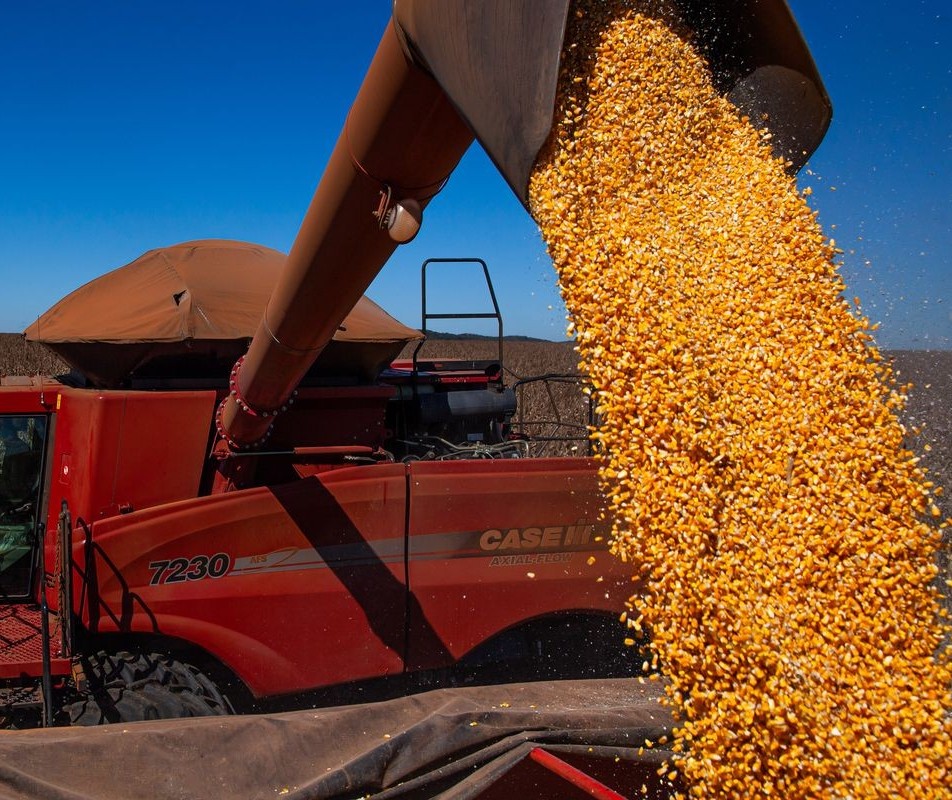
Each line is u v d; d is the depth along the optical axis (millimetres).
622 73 4250
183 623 5766
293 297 4855
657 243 4031
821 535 3494
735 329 3990
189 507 5766
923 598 3475
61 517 5570
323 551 6023
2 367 27938
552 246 3881
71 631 5453
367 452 6551
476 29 3490
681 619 3506
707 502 3564
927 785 3061
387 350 6938
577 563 6488
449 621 6254
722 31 4496
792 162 4488
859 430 3775
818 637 3316
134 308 6441
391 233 4172
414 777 4242
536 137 3393
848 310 4105
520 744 4332
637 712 4633
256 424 5879
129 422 5836
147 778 3975
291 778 4156
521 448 7488
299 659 5996
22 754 3850
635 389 3738
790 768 3189
